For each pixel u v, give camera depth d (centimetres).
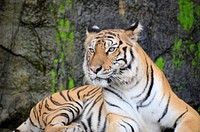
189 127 899
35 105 1138
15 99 1236
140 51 928
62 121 997
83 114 1024
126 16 1248
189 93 1247
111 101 930
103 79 888
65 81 1233
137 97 917
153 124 929
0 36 1249
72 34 1241
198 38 1263
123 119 922
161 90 919
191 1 1267
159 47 1245
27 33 1247
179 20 1259
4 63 1245
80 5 1245
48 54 1240
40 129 1053
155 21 1248
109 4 1250
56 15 1245
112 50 891
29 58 1243
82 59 1238
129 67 899
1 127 1237
